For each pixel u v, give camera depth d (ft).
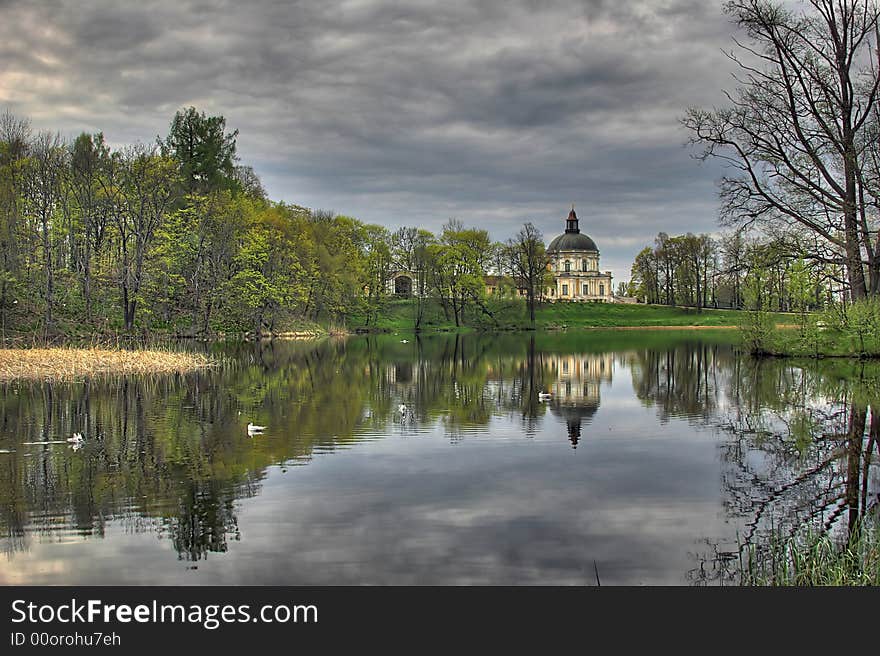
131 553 40.24
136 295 188.85
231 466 59.62
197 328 223.10
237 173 329.52
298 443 69.41
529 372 143.64
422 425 79.51
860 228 126.41
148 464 60.49
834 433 74.02
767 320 171.01
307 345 236.63
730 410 90.17
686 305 468.34
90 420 82.02
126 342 176.45
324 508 47.93
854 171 123.54
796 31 125.18
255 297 238.48
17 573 37.68
